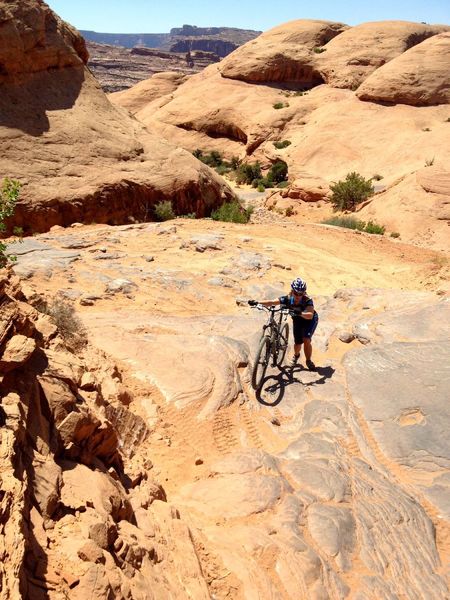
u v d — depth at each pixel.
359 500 5.71
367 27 65.00
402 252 19.69
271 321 7.66
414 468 6.39
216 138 61.12
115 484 4.53
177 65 188.00
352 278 15.43
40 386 4.56
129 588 3.33
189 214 23.53
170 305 11.27
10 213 5.49
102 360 7.18
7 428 3.66
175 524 4.65
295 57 64.00
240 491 5.59
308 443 6.61
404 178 32.69
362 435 6.86
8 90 23.70
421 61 49.72
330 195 35.88
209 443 6.59
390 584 4.81
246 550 4.74
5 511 3.01
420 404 7.29
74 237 15.99
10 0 23.94
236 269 14.27
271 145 52.47
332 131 47.25
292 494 5.65
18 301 5.77
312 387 7.81
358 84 59.56
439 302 10.23
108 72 168.25
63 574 3.10
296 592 4.48
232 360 8.12
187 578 4.06
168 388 7.32
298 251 17.56
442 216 28.00
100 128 25.22
